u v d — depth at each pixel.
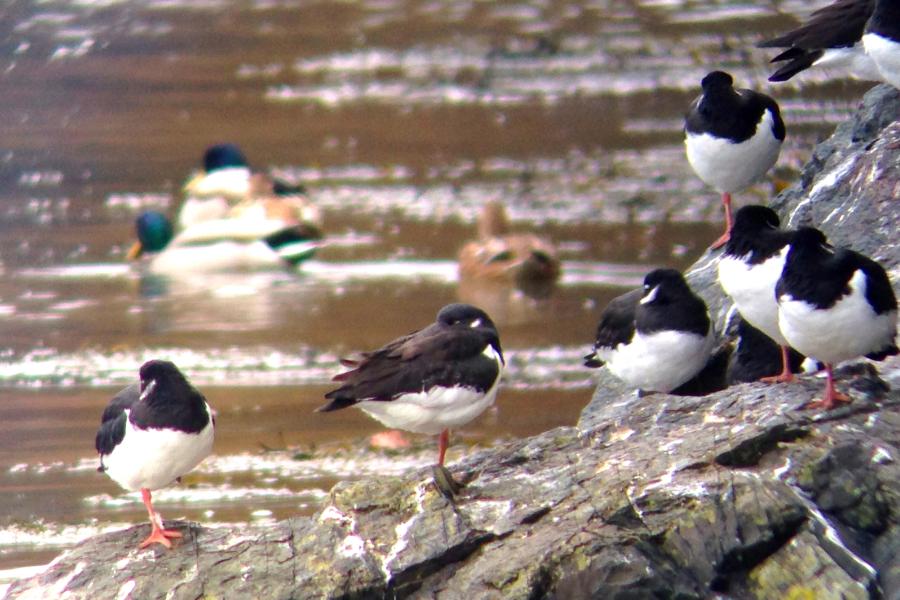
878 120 13.82
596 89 30.73
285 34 37.78
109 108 31.58
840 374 10.46
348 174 26.28
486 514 9.59
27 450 14.66
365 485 9.86
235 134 29.17
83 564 9.70
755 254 10.65
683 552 9.16
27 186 26.39
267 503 13.04
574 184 24.89
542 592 9.02
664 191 24.16
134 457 9.67
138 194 25.86
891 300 9.59
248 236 22.02
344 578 9.30
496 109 29.97
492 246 20.62
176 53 36.34
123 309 20.02
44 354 17.97
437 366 9.94
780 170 23.44
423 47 35.28
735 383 11.72
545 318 18.98
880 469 9.38
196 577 9.45
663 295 11.64
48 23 39.94
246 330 18.84
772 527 9.15
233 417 15.52
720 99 13.03
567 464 10.05
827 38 12.93
